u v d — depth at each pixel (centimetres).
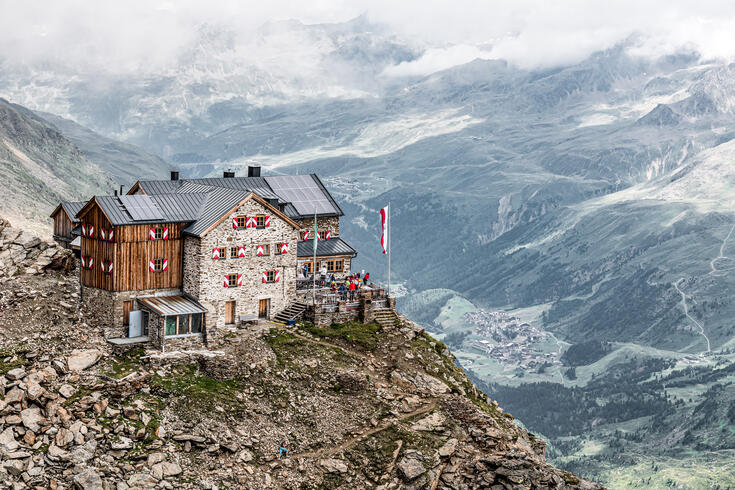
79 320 7662
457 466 7044
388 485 6675
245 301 8375
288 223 8644
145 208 7888
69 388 6400
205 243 7912
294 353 8019
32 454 5781
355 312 8994
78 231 9500
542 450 8312
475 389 8869
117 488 5769
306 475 6631
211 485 6106
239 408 7006
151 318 7562
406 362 8506
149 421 6412
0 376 6256
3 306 7431
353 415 7400
